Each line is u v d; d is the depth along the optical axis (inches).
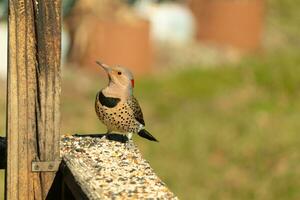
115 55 879.1
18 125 236.2
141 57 887.1
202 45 976.9
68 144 270.2
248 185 546.3
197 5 1006.4
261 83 757.3
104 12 898.7
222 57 944.9
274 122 646.5
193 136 615.8
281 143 602.2
